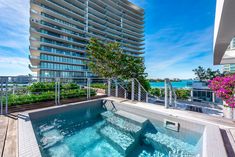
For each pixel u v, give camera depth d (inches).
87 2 1406.3
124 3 1841.8
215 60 430.6
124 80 362.0
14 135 97.8
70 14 1272.1
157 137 144.7
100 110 244.7
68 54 1208.8
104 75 420.5
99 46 448.8
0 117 139.4
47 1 1092.5
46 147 118.6
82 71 1279.5
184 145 127.9
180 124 142.2
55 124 174.2
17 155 73.3
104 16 1577.3
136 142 136.4
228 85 142.2
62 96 240.5
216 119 138.6
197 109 307.1
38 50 1022.4
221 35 220.4
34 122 159.0
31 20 1009.5
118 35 1740.9
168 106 187.2
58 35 1182.3
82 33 1352.1
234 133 110.0
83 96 277.7
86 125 179.0
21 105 186.4
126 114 194.7
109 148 126.4
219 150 78.4
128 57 430.0
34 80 199.9
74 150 119.7
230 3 137.2
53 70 1094.4
